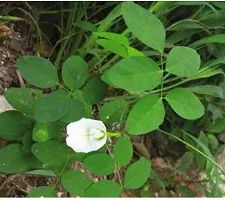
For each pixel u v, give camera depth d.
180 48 0.21
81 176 0.23
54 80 0.23
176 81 0.32
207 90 0.28
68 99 0.23
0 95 0.29
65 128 0.26
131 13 0.21
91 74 0.30
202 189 0.31
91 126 0.23
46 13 0.33
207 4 0.29
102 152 0.24
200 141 0.29
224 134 0.33
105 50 0.29
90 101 0.24
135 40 0.31
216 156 0.32
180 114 0.21
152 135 0.34
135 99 0.29
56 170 0.24
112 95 0.32
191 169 0.33
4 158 0.24
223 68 0.31
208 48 0.30
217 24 0.30
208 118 0.32
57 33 0.33
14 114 0.24
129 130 0.21
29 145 0.24
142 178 0.23
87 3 0.31
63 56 0.31
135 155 0.33
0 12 0.32
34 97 0.24
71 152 0.24
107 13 0.34
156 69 0.21
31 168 0.24
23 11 0.32
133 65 0.21
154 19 0.22
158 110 0.22
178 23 0.30
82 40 0.32
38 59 0.23
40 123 0.23
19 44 0.32
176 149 0.34
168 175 0.33
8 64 0.31
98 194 0.23
